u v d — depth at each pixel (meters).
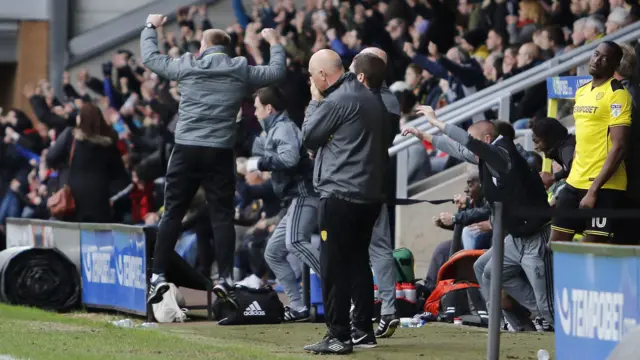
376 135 26.42
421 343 29.20
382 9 57.59
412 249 42.72
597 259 22.05
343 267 26.73
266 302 34.31
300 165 33.78
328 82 26.50
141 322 34.75
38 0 72.50
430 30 54.53
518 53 47.31
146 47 32.12
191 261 46.34
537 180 29.58
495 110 44.62
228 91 31.88
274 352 26.83
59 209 46.53
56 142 50.31
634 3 45.56
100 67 71.75
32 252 37.12
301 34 57.94
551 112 37.19
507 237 31.33
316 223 34.12
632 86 28.80
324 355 26.62
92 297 37.34
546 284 30.89
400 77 55.38
